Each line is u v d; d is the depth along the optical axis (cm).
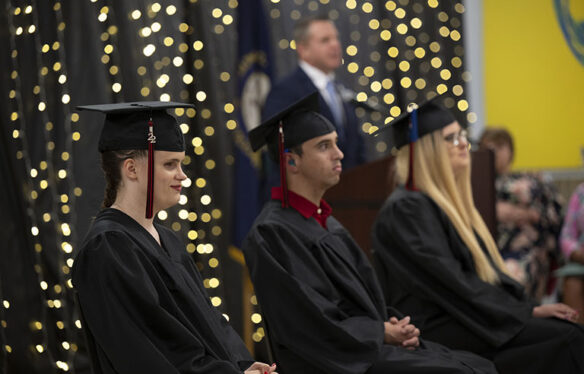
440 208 748
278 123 669
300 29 1080
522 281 1104
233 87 1165
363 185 948
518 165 1440
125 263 480
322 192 668
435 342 721
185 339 483
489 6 1428
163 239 533
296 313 606
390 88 1332
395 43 1340
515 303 723
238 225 1077
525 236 1131
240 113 1114
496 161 1132
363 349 595
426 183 758
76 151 929
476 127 1416
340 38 1300
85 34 956
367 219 947
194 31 1131
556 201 1159
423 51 1302
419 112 773
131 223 505
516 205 1131
